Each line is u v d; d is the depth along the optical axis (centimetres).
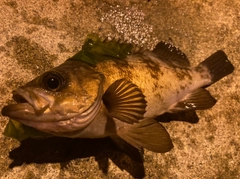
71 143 47
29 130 42
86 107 37
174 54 51
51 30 53
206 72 50
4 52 51
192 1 57
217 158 50
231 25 57
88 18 54
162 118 50
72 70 38
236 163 50
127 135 42
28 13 53
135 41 55
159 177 48
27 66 50
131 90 39
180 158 49
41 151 47
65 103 36
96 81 38
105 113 40
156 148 41
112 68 41
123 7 56
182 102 47
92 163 47
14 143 47
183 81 47
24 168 46
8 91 49
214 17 57
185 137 50
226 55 53
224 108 52
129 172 47
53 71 37
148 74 43
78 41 53
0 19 52
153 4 56
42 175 46
